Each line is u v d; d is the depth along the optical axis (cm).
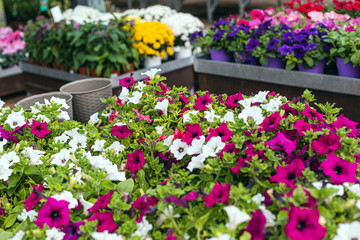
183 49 501
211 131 161
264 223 112
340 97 321
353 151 139
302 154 155
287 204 115
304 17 450
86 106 253
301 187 116
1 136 190
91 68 436
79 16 521
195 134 169
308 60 334
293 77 345
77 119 259
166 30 466
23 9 760
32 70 534
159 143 175
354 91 309
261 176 141
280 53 353
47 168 171
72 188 147
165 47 477
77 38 425
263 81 369
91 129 210
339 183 129
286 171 133
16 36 599
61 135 208
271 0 1188
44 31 485
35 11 760
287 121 162
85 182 154
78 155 171
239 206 122
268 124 167
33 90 550
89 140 202
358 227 109
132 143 196
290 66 348
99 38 425
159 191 129
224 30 406
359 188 125
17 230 147
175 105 198
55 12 389
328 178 137
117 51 418
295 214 108
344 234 109
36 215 148
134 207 133
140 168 167
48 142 199
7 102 573
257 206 119
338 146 136
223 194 122
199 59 418
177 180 147
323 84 327
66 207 132
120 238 122
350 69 321
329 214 113
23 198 168
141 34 443
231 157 139
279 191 125
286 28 385
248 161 137
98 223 130
